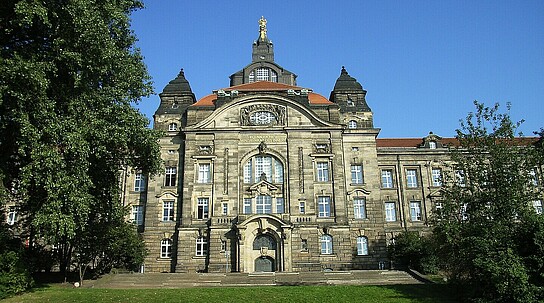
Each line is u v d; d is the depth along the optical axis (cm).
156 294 3428
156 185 6488
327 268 5975
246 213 6194
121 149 3875
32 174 3116
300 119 6556
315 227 6012
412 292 3547
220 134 6506
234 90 6862
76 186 3244
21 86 3117
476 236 3206
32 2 3108
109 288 4003
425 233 6900
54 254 4534
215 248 5984
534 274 2969
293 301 3288
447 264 3588
